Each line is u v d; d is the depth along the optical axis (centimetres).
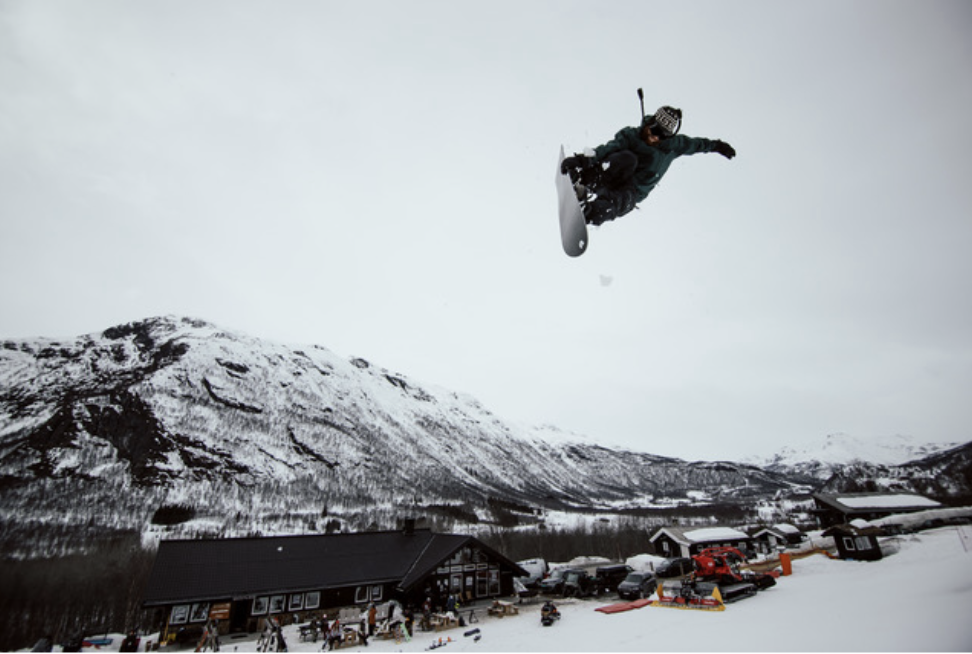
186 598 3334
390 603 3756
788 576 3772
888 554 4028
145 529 13925
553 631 2677
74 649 3400
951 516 5922
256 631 3422
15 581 6681
